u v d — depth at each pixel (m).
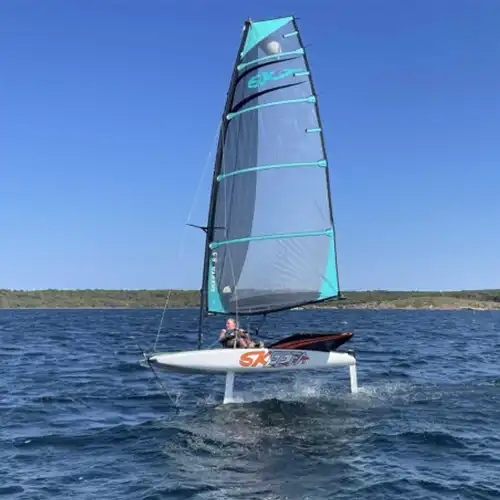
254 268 16.89
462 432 13.52
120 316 106.38
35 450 12.56
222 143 17.42
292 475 10.68
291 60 17.31
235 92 17.42
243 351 15.89
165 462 11.52
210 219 17.41
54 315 112.62
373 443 12.62
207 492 9.90
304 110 17.20
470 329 62.94
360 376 22.77
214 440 12.98
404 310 167.88
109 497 9.70
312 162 17.12
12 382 22.08
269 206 17.02
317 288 17.02
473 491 9.82
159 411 16.50
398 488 9.97
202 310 17.27
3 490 10.09
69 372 24.89
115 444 12.95
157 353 16.17
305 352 16.20
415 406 16.38
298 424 14.29
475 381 21.41
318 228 17.09
